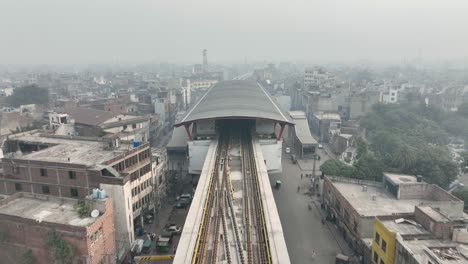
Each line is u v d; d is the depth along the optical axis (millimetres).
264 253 37125
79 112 109125
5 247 43844
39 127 107125
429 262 33688
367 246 46594
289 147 116125
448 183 69750
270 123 81938
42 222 41438
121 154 55875
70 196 52906
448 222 39906
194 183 79812
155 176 66562
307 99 161750
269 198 48312
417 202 56375
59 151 60500
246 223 42906
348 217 54375
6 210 45500
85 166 50875
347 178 65562
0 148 64125
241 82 152000
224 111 79750
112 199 50438
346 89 154000
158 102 136625
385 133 100125
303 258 50344
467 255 35344
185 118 83688
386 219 46094
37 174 54062
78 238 40562
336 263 48438
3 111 119750
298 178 85188
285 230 58781
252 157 67562
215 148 72625
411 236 40219
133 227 53844
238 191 53094
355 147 98062
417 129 108500
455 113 136250
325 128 123188
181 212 66188
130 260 50188
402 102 160625
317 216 64375
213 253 37500
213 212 46156
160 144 118250
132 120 103812
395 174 63688
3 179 56125
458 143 114438
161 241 52406
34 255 42781
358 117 141500
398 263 38531
